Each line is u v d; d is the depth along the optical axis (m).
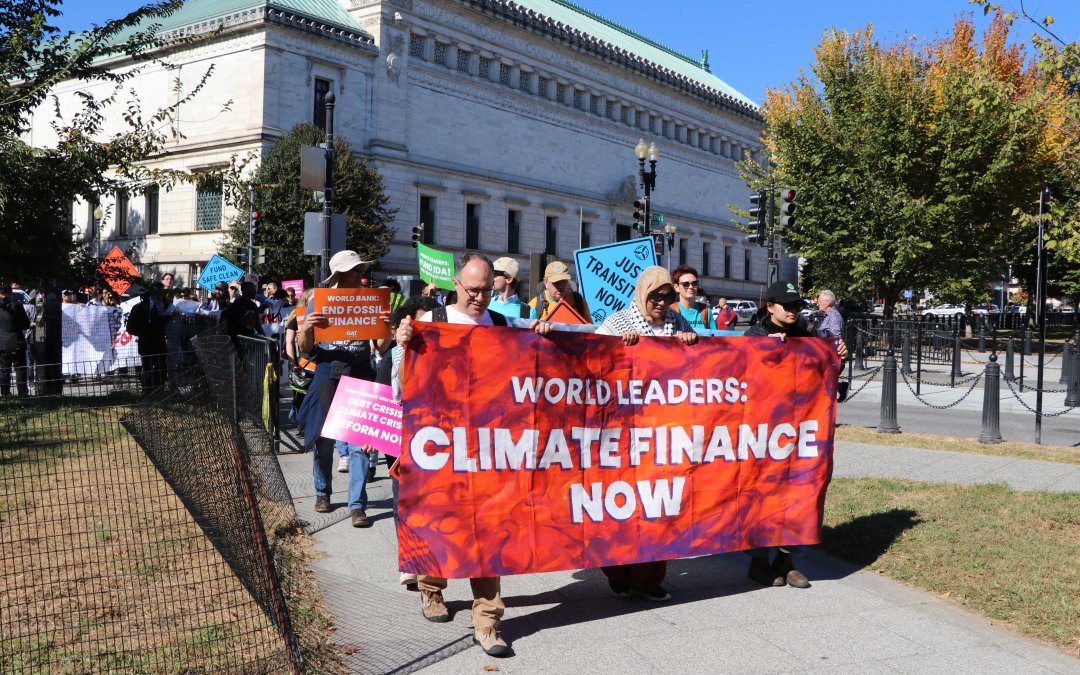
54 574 5.51
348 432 6.34
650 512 5.54
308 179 13.35
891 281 36.16
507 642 4.95
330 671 4.41
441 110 52.84
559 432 5.28
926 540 6.86
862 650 4.87
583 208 63.38
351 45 46.84
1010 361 20.39
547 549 5.21
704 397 5.72
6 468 5.42
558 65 61.41
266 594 4.43
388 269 48.91
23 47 11.93
